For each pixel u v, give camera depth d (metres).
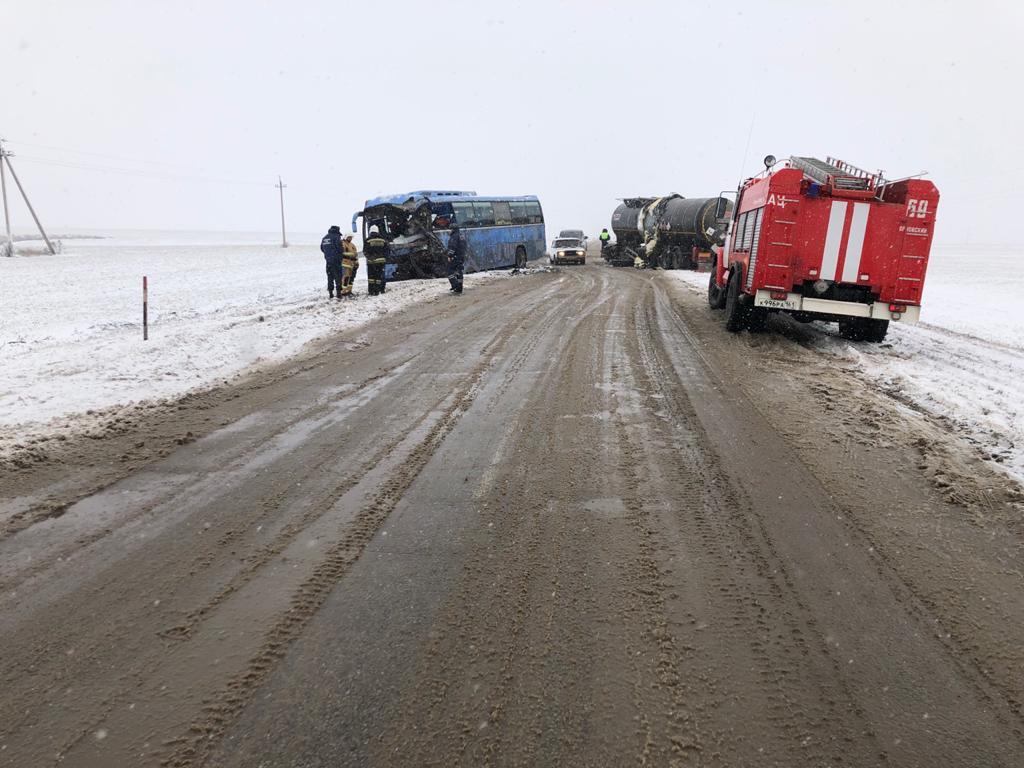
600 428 6.43
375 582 3.70
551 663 3.01
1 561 3.92
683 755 2.49
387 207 24.88
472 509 4.63
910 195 10.59
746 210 12.74
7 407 7.14
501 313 14.66
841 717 2.70
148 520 4.47
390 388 8.09
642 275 28.06
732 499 4.79
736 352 10.51
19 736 2.57
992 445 6.07
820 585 3.69
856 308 10.92
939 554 4.05
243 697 2.79
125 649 3.11
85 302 20.30
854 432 6.37
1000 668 3.03
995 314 18.48
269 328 12.77
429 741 2.55
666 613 3.40
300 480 5.17
